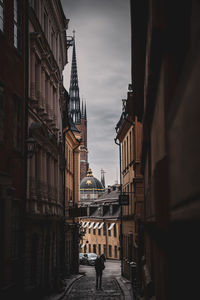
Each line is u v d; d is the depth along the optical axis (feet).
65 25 89.20
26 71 51.60
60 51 92.27
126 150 105.29
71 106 499.92
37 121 61.11
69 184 120.06
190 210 9.60
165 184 15.70
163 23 15.71
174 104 11.82
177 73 15.34
